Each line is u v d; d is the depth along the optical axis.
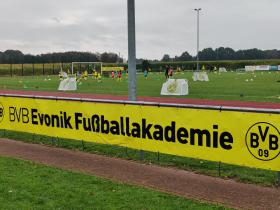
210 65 103.12
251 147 7.59
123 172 8.51
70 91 32.16
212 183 7.70
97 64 82.44
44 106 11.27
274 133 7.25
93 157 9.98
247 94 26.78
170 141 8.82
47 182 7.63
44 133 11.42
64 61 117.12
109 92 30.28
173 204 6.43
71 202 6.52
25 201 6.58
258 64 105.06
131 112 9.41
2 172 8.38
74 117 10.59
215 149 8.12
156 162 9.39
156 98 24.72
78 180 7.79
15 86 40.19
